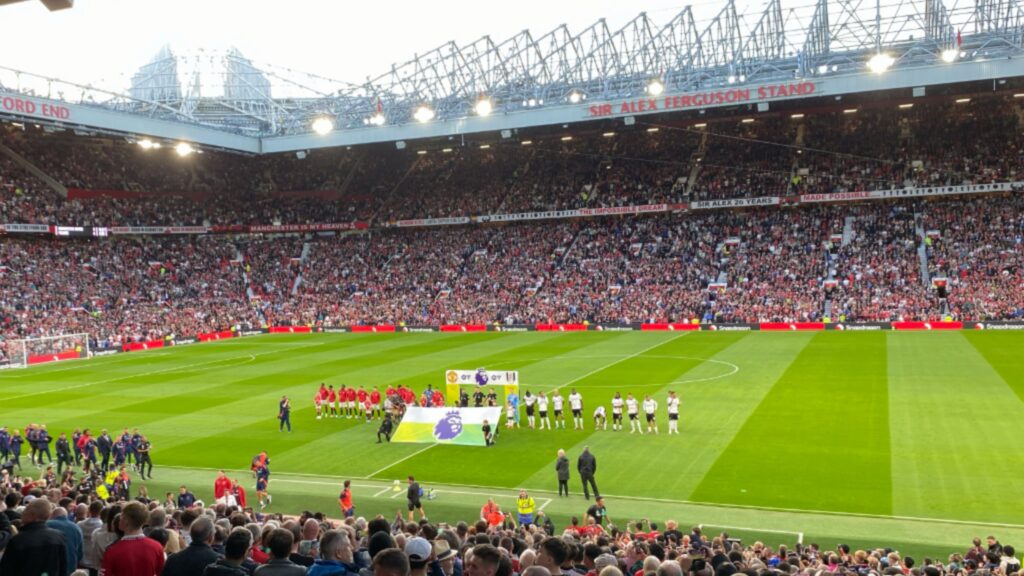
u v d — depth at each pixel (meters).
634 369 57.12
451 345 75.69
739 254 88.88
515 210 101.56
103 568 9.08
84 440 36.06
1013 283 74.94
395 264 102.12
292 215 108.12
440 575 9.45
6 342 72.44
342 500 28.53
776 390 47.19
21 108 71.62
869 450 33.94
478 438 38.53
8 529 10.91
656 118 88.25
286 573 8.40
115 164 101.44
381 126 89.69
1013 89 77.94
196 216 103.81
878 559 17.92
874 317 75.38
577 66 85.50
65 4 8.53
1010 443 33.91
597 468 33.78
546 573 7.43
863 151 91.94
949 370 51.16
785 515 27.02
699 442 36.75
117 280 93.62
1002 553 19.05
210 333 89.31
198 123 88.44
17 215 86.69
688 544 18.83
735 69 78.88
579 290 90.06
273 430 42.78
